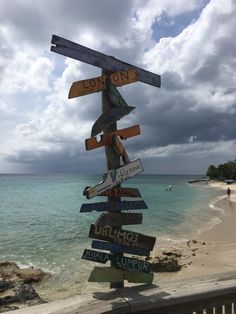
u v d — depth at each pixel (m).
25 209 47.31
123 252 4.46
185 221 34.22
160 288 4.15
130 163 4.50
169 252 18.48
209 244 21.98
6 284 11.88
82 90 4.39
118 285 4.41
